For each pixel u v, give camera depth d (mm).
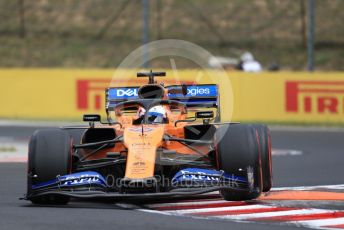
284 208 31188
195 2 152000
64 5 154000
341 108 85125
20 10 151500
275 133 76750
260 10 147375
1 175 44562
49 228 25969
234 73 87312
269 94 86688
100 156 33688
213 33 141500
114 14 149750
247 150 31078
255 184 31500
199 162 32062
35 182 30750
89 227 26125
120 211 30000
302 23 134125
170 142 32344
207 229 26078
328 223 27703
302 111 86000
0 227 26281
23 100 90562
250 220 28172
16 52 138625
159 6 144375
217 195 34562
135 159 29062
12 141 67625
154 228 26062
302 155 57812
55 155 30641
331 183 41688
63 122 85750
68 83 89312
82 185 30156
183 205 31719
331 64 129125
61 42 142250
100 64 134500
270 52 133875
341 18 143875
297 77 86312
